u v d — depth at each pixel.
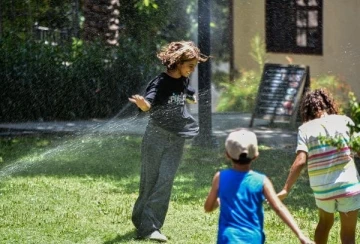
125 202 16.08
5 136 25.89
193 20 34.28
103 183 18.34
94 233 13.52
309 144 10.78
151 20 33.81
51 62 28.53
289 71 29.30
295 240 13.05
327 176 10.75
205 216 14.73
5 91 27.94
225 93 33.12
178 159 12.87
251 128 28.30
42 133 26.17
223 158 21.88
